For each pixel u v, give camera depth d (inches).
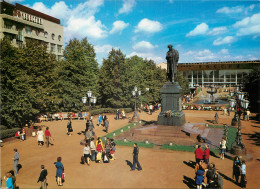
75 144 761.0
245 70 3462.1
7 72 928.9
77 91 1464.1
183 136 792.9
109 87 1617.9
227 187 414.3
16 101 927.0
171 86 905.5
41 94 1119.6
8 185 390.3
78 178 463.8
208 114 1523.1
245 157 571.5
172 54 923.4
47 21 2327.8
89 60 1866.4
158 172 490.6
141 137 814.5
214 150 642.2
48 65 1280.8
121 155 623.8
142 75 2080.5
